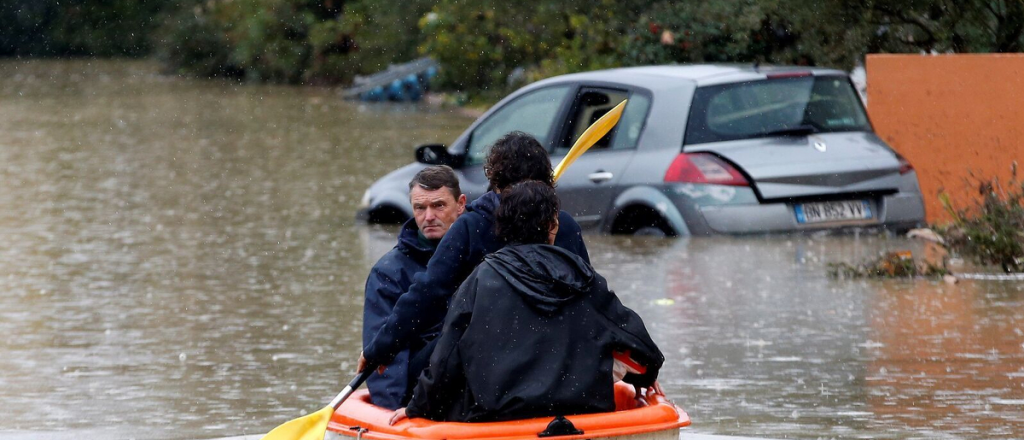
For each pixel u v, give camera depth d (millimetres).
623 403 17109
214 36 168500
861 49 46812
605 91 41031
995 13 43875
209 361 26109
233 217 48375
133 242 42531
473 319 15336
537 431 14797
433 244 17609
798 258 35469
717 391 22906
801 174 38125
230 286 34469
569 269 15469
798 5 47812
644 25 57875
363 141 80125
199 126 94438
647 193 38812
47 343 27922
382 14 142750
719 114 38969
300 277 35656
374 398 17156
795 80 39656
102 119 101875
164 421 21766
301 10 157875
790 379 23594
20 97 129875
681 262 35188
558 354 15195
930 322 27812
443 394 15711
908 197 39062
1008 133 39781
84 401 23156
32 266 38000
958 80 40656
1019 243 33906
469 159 43125
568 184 40594
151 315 30797
